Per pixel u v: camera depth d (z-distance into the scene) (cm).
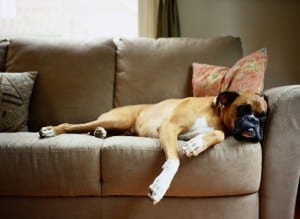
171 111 182
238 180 152
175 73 221
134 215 158
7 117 192
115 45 235
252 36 265
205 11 265
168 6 256
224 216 157
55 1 271
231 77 193
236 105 163
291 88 160
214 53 224
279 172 158
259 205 162
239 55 228
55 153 154
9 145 156
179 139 174
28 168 154
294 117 157
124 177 153
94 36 275
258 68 188
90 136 174
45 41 228
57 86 217
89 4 273
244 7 264
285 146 157
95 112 217
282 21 263
